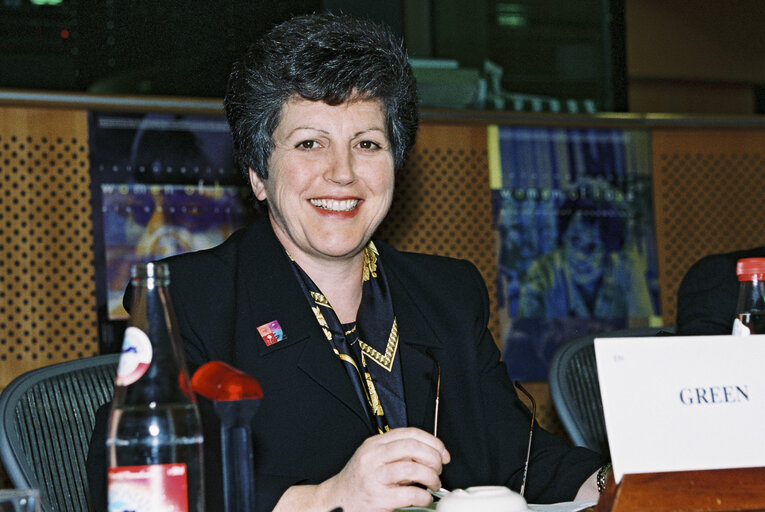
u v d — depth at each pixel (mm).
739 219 3078
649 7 3197
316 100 1368
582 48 3123
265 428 1323
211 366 847
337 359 1396
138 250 2492
